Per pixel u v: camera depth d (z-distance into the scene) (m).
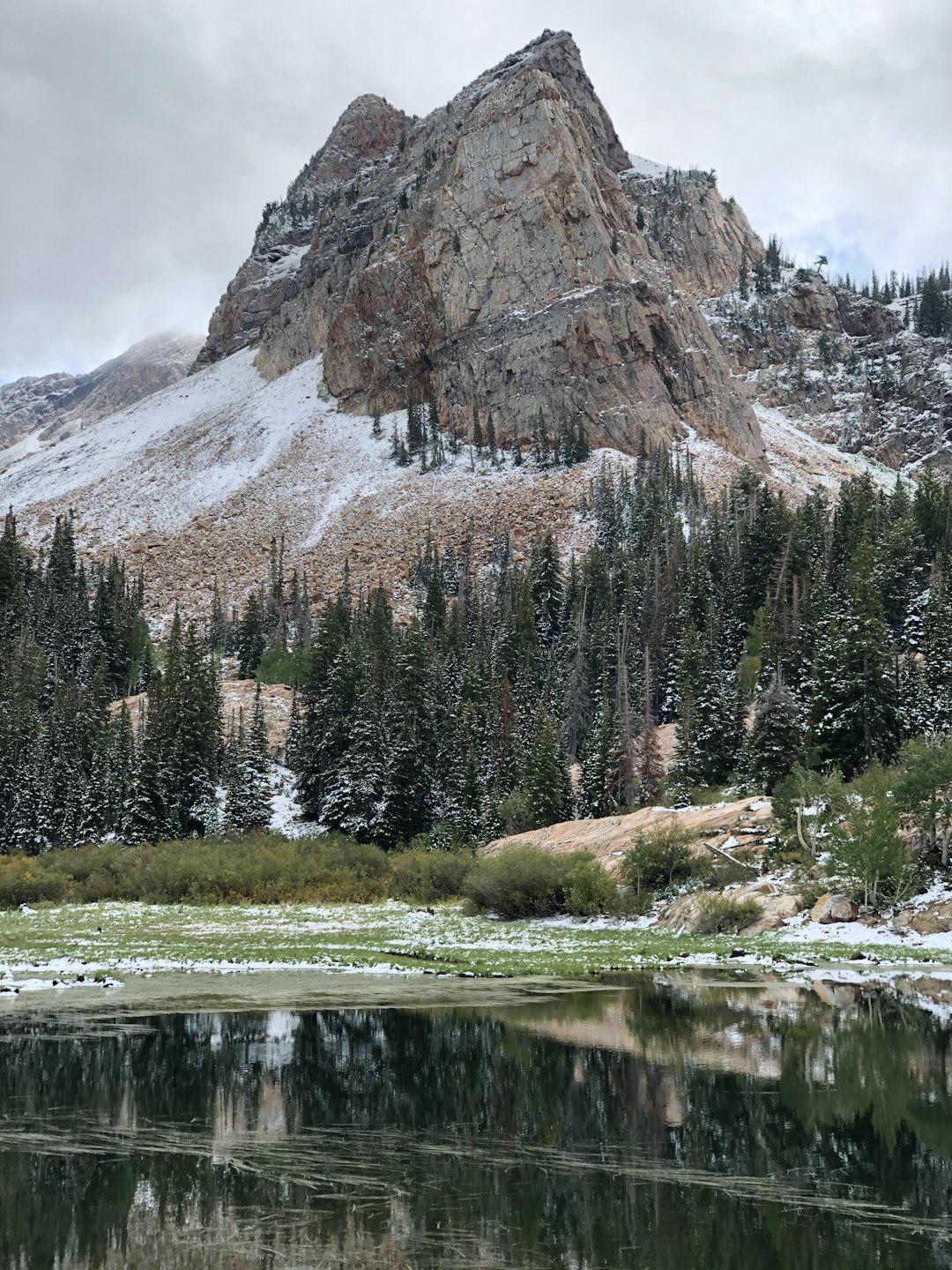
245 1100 16.66
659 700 91.88
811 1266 9.91
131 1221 11.30
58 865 66.44
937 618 67.50
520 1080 17.78
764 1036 21.09
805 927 36.91
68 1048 20.38
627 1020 22.95
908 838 40.31
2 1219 11.34
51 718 91.81
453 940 40.03
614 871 48.09
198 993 27.22
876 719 57.34
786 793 43.47
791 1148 13.85
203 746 86.25
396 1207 11.73
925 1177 12.65
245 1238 10.72
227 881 60.69
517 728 84.94
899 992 26.14
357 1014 24.02
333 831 82.19
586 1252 10.30
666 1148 13.91
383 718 85.06
